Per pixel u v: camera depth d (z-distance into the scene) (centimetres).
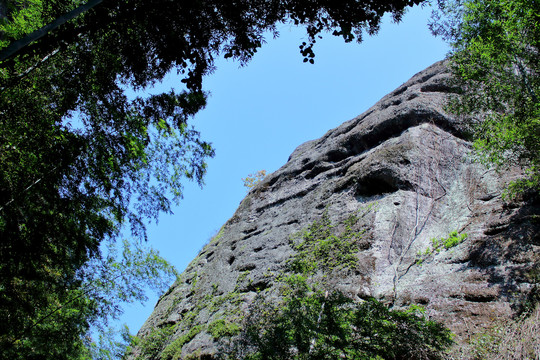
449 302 798
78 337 1012
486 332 683
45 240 778
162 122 911
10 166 723
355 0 585
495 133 943
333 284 1041
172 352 1279
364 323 634
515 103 918
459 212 1116
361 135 1642
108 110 830
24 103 739
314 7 601
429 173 1271
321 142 2003
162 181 978
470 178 1225
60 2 685
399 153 1320
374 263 1035
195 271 1909
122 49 732
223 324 1218
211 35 630
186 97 900
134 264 1138
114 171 870
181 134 975
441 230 1088
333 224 1323
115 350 1153
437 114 1446
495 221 959
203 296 1569
